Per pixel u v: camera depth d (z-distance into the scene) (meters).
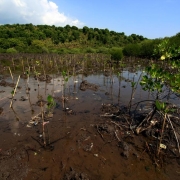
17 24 75.69
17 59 33.31
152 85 7.26
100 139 7.18
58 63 28.86
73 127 8.05
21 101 11.17
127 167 5.76
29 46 51.19
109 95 12.73
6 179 5.14
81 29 81.38
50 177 5.27
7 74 20.05
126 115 9.17
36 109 9.99
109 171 5.59
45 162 5.87
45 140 7.03
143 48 36.84
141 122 7.81
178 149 6.56
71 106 10.52
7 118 8.88
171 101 11.19
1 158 5.92
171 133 7.32
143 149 6.62
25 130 7.77
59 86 14.94
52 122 8.52
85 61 29.53
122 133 7.59
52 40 62.00
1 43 46.53
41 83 15.73
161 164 5.91
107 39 68.56
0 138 7.12
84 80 16.48
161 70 6.84
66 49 52.62
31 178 5.23
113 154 6.35
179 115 8.90
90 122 8.55
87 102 11.23
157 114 9.11
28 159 5.96
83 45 64.38
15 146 6.61
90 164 5.85
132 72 22.97
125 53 39.28
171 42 25.23
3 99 11.48
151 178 5.35
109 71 22.91
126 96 12.52
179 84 6.20
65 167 5.68
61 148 6.56
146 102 11.20
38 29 71.62
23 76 18.52
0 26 68.50
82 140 7.05
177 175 5.48
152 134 7.38
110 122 8.51
